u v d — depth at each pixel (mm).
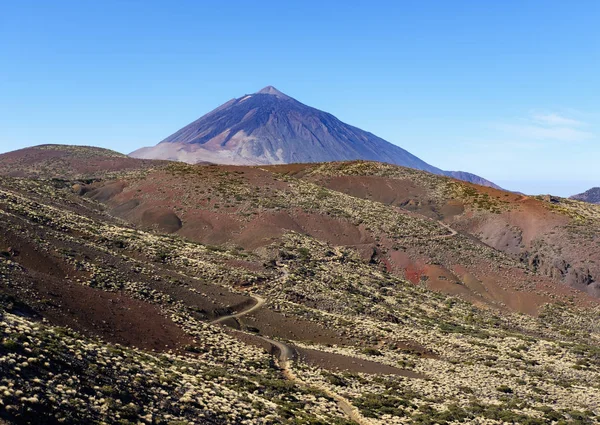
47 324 41375
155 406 28922
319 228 131625
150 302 59219
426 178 189375
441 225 150000
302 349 60156
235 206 135000
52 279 51531
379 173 190625
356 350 65062
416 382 55344
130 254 82188
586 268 131125
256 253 109062
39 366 26953
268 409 35719
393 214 148125
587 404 53875
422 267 121688
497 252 137875
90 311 47969
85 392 26812
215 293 72188
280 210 135125
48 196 120562
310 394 44312
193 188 144125
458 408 46625
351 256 119812
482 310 106562
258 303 74250
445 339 77062
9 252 57219
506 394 54594
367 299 92688
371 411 42688
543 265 135625
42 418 22266
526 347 79375
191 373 40219
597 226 150375
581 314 110125
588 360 75438
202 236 121625
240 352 53000
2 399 21875
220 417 30797
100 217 119000
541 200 174625
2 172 191750
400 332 75750
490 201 167125
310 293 86312
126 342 45688
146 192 142750
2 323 30453
